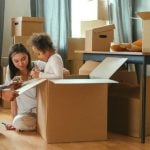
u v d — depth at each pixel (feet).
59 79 9.51
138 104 9.84
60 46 17.30
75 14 18.60
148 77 10.12
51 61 10.19
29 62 10.80
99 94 9.43
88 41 12.67
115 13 18.69
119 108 10.46
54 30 17.16
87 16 18.31
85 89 9.26
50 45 10.59
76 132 9.27
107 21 17.97
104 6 17.80
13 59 10.57
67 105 9.12
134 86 11.07
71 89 9.11
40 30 15.71
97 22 17.47
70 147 8.73
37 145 8.86
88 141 9.37
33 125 10.39
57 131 9.11
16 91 7.91
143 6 18.86
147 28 9.49
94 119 9.42
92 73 10.78
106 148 8.71
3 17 16.34
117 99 10.50
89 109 9.34
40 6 16.81
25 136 9.78
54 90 8.96
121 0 18.81
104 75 10.00
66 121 9.15
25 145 8.85
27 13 17.48
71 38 17.17
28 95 10.61
